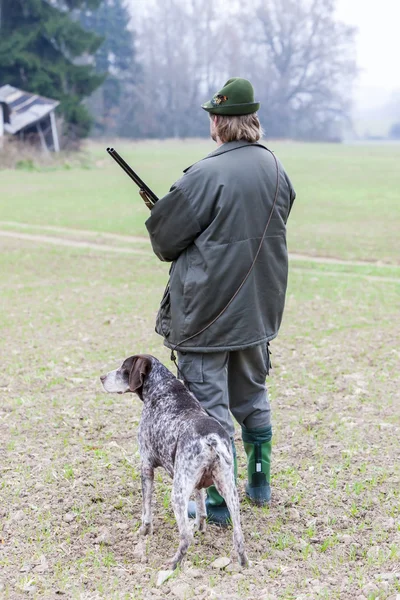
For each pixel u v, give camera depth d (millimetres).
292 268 15211
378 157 59094
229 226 3996
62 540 4328
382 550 4113
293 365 7980
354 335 9375
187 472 3766
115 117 92812
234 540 3871
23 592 3752
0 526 4465
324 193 31672
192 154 60594
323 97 109750
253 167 4074
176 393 4156
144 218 23719
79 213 25281
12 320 10438
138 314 10781
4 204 28359
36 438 5941
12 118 50406
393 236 19766
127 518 4621
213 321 4102
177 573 3814
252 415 4566
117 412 6531
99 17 94188
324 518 4539
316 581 3775
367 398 6840
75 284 13578
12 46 56938
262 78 105125
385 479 5051
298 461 5430
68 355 8492
